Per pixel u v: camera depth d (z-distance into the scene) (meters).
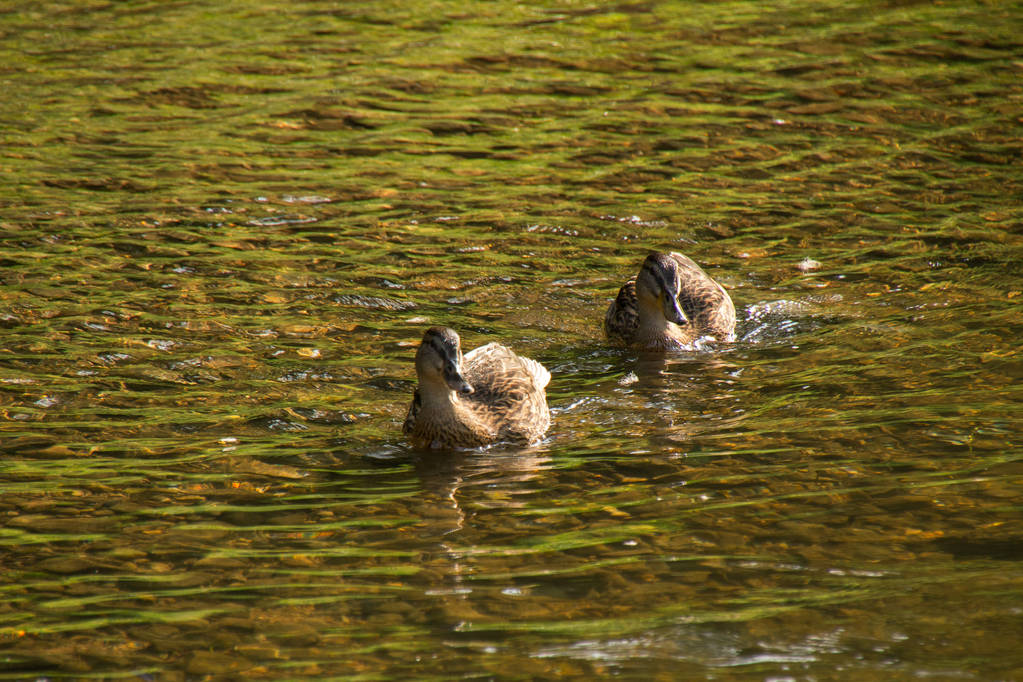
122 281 16.97
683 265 16.67
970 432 11.75
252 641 8.50
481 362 13.72
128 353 14.47
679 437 12.22
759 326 15.45
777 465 11.30
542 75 28.88
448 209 20.31
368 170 22.41
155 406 12.99
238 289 16.77
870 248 18.12
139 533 10.21
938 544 9.61
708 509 10.45
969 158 22.41
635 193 21.02
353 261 17.95
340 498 10.96
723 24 33.44
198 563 9.68
